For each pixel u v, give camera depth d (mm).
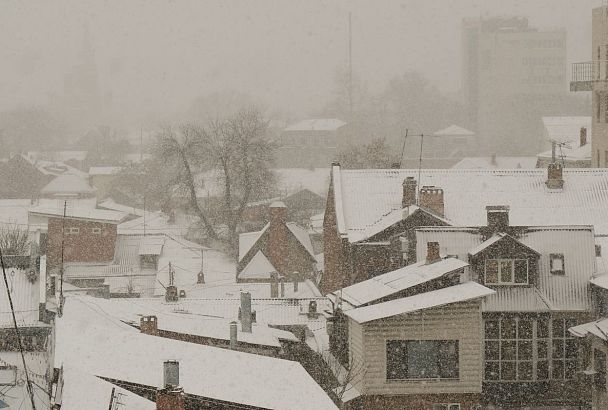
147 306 79125
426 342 66812
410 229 88688
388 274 76375
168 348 52094
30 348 78875
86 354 49312
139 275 146875
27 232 148750
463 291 67688
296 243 142250
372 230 94688
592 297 75875
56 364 47281
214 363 51062
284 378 51062
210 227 167750
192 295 118500
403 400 66625
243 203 168875
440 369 66938
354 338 69438
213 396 46844
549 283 76438
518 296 75438
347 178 102000
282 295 111188
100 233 148875
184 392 45375
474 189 99688
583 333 69750
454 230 80125
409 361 66750
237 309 91000
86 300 71500
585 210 97438
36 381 53219
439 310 66688
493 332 74875
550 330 75125
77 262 148500
